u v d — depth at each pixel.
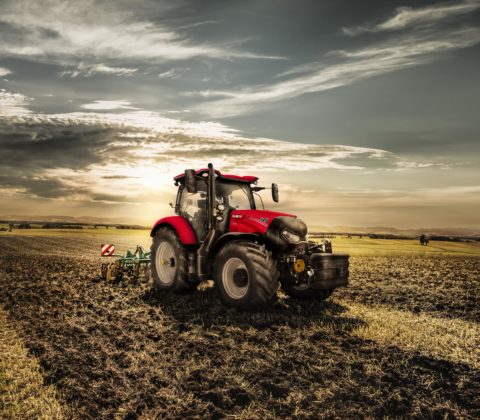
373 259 21.20
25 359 4.64
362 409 3.57
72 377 4.18
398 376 4.23
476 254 28.45
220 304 7.31
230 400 3.71
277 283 6.44
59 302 7.77
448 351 4.99
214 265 6.95
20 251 24.16
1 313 6.88
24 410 3.53
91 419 3.39
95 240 41.53
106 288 9.22
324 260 6.44
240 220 7.07
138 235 60.84
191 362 4.55
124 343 5.20
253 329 5.79
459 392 3.92
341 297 8.71
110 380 4.07
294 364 4.51
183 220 7.90
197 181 7.83
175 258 7.74
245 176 7.83
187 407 3.58
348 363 4.53
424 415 3.50
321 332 5.67
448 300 8.77
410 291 9.81
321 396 3.78
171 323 6.16
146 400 3.70
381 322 6.30
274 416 3.44
